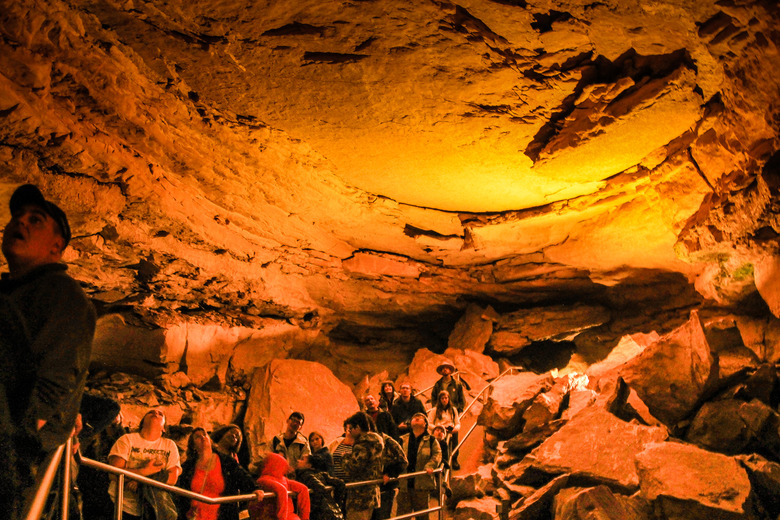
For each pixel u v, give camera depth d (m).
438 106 7.81
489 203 11.22
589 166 9.44
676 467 8.62
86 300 1.91
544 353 15.53
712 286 10.88
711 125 7.68
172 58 6.74
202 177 8.87
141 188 8.23
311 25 6.25
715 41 5.93
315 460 6.33
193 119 7.83
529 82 7.21
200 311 11.62
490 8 5.96
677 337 10.25
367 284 13.73
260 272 11.77
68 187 7.37
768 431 8.98
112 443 5.29
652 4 5.62
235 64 6.88
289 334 13.58
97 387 10.46
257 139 8.52
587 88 7.17
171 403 10.98
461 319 14.86
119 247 9.05
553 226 11.88
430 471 7.55
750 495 8.05
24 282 1.91
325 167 9.62
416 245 12.62
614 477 9.25
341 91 7.46
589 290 14.31
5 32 5.46
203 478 5.48
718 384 9.87
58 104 6.49
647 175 9.54
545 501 9.26
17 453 1.64
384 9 6.00
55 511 2.44
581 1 5.77
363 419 6.84
